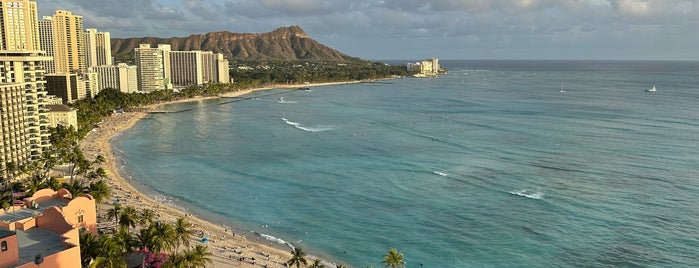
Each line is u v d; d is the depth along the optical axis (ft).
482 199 508.12
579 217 455.22
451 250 399.03
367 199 515.91
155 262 314.35
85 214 308.81
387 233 432.66
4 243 213.05
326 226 449.06
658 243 401.70
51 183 417.28
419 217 465.06
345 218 466.29
